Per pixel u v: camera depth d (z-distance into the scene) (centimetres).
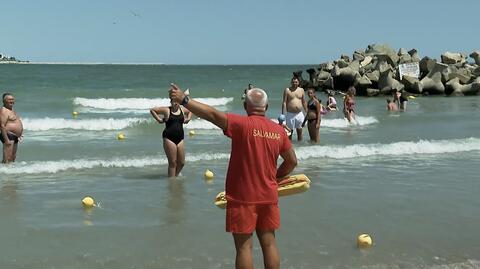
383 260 586
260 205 457
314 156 1234
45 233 670
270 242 466
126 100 2795
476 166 1148
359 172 1070
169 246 625
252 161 455
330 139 1562
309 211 781
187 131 1725
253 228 456
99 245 627
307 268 558
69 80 5728
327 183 966
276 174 500
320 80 4325
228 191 462
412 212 785
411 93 3888
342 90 4072
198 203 826
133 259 582
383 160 1207
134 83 5309
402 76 3988
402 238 664
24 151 1295
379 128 1866
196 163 1153
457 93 3841
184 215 758
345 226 710
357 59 4556
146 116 2259
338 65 4288
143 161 1141
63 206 799
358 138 1586
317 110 1471
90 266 561
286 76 7888
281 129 481
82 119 1962
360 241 633
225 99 3125
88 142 1468
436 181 996
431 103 3098
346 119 2025
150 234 670
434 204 832
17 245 625
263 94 479
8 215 746
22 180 966
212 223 720
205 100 3092
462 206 823
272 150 464
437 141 1439
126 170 1067
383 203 833
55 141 1481
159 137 1591
